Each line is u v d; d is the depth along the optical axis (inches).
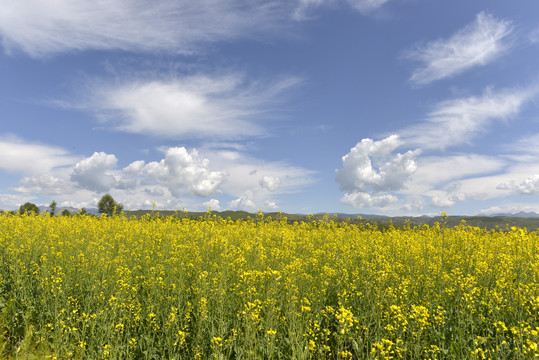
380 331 197.0
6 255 349.1
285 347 197.5
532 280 242.1
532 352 140.7
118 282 254.4
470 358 165.9
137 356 212.4
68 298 254.8
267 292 232.2
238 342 204.5
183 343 209.2
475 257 310.8
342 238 501.4
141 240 421.4
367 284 242.4
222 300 221.5
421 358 181.5
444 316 211.0
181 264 285.9
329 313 231.0
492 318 201.2
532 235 402.9
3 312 255.9
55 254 333.1
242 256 294.8
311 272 305.0
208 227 538.6
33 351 219.8
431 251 357.7
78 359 205.8
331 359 192.4
